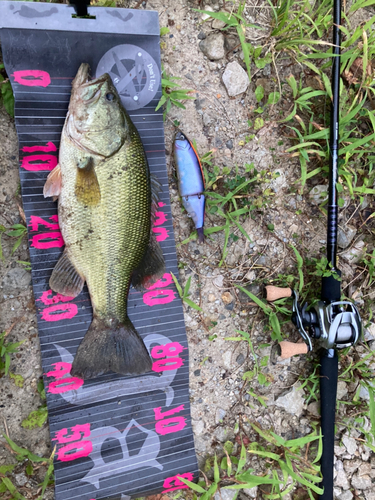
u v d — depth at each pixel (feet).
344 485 2.17
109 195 1.62
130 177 1.64
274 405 2.12
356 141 2.07
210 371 2.04
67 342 1.79
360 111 2.13
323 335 1.94
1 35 1.65
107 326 1.73
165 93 1.90
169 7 1.94
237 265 2.08
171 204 1.97
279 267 2.13
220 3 2.00
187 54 1.98
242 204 2.07
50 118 1.73
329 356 2.01
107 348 1.73
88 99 1.57
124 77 1.80
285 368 2.13
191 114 1.99
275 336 2.07
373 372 2.21
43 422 1.82
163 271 1.83
